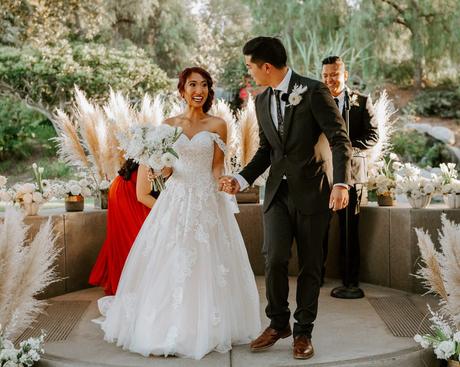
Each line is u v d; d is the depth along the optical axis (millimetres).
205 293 3029
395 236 4406
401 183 4430
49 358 2969
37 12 12609
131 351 3078
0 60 11469
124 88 11508
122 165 4688
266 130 2979
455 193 4270
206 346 2971
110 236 4242
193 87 3301
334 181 2746
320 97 2805
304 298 2924
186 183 3211
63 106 11531
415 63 13492
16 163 13484
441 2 12742
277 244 2914
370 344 3148
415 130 12609
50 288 4324
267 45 2855
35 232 4148
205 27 16625
